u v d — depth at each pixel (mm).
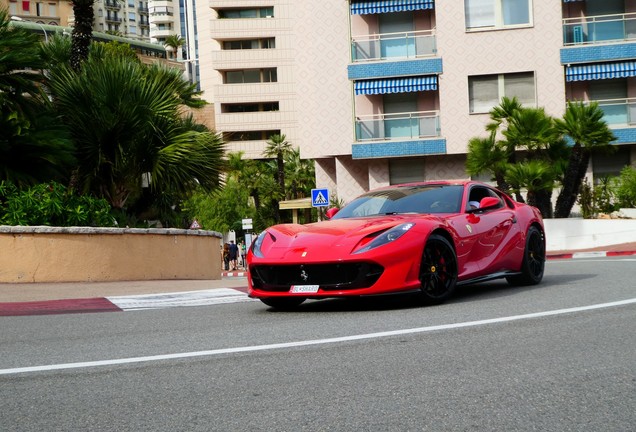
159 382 4047
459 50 29703
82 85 14195
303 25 31781
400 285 6840
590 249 23391
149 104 14625
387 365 4332
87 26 16344
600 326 5574
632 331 5312
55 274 10906
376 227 7070
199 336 5590
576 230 24266
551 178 23438
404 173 31047
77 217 11727
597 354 4531
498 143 24469
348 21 30547
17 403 3656
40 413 3467
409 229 7027
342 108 31422
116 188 14766
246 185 62812
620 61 28875
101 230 11422
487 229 8102
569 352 4613
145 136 14320
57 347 5246
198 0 85938
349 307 7391
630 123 28828
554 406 3395
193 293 9445
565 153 25062
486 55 29578
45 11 124812
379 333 5430
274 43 70625
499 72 29500
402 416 3270
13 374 4320
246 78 70938
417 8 29844
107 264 11508
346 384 3887
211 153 14836
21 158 12773
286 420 3250
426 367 4254
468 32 29656
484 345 4895
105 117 13852
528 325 5699
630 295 7395
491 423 3145
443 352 4680
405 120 30375
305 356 4660
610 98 29609
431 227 7203
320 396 3652
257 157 69938
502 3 29516
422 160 30844
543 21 29172
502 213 8609
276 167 64062
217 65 69938
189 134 14641
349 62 30719
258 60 70062
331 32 31438
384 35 30750
